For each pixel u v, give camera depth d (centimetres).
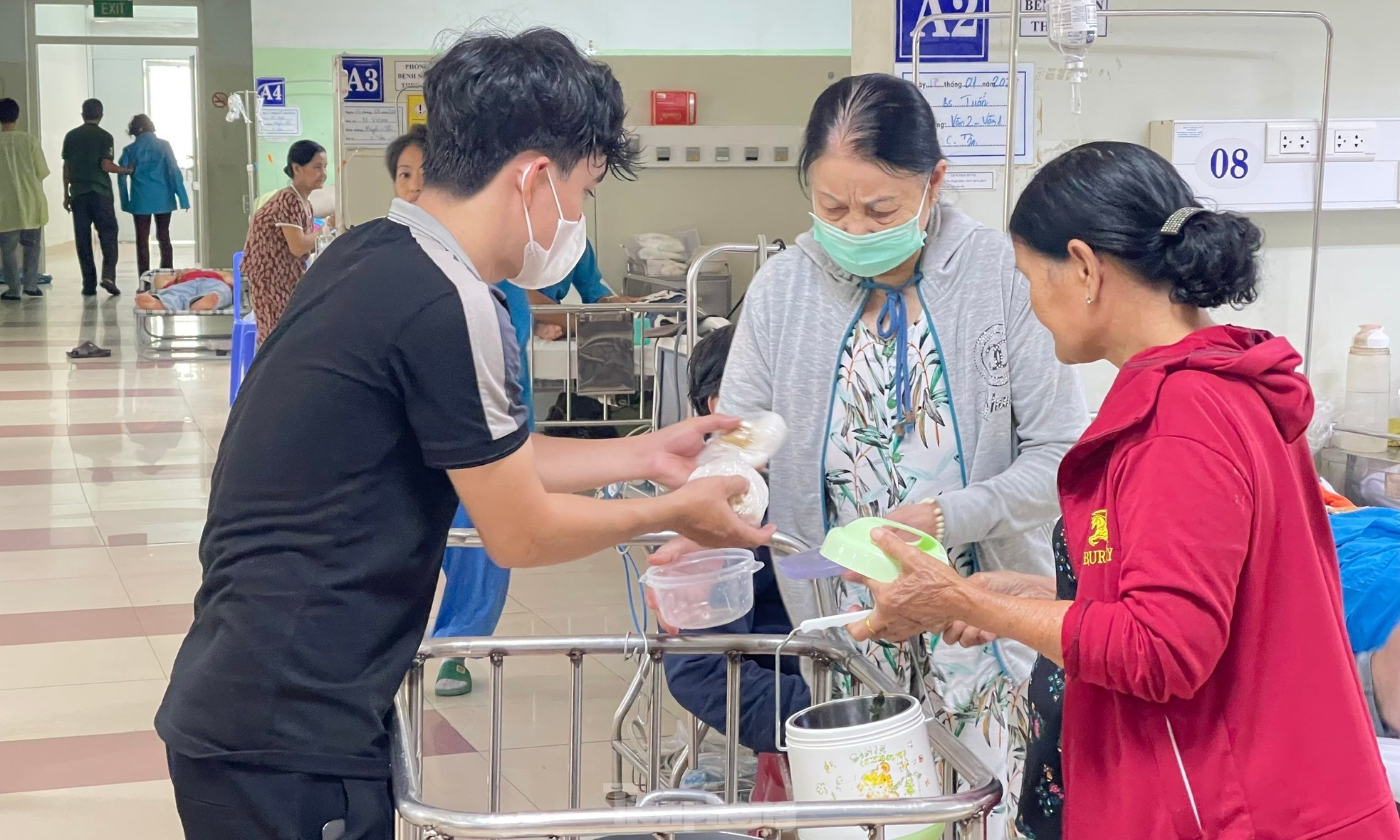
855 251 179
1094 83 316
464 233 137
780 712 195
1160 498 119
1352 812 124
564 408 620
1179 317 131
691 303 343
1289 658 124
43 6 1623
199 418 791
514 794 311
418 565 137
